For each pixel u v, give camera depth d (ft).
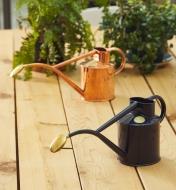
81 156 4.45
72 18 6.12
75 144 4.65
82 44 6.34
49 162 4.36
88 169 4.25
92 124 5.09
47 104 5.57
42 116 5.27
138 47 6.37
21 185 4.03
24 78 6.25
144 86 6.09
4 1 11.57
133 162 4.30
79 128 4.99
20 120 5.17
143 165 4.30
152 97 4.53
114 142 4.64
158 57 6.57
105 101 5.66
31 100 5.68
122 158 4.32
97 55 5.67
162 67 6.72
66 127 5.02
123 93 5.88
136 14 6.34
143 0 6.46
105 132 4.86
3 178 4.12
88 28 6.33
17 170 4.24
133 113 4.32
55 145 4.03
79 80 6.20
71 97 5.76
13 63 6.43
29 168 4.27
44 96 5.80
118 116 4.29
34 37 6.25
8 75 6.43
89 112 5.37
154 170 4.24
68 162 4.36
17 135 4.85
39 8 6.09
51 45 6.21
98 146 4.62
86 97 5.65
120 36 6.40
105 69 5.61
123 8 6.38
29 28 6.93
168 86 6.10
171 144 4.66
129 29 6.40
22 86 6.08
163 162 4.36
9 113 5.34
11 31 8.47
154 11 6.39
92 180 4.09
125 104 5.58
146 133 4.26
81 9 6.30
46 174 4.17
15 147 4.62
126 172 4.21
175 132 4.91
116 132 4.86
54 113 5.34
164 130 4.94
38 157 4.44
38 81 6.24
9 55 7.22
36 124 5.08
